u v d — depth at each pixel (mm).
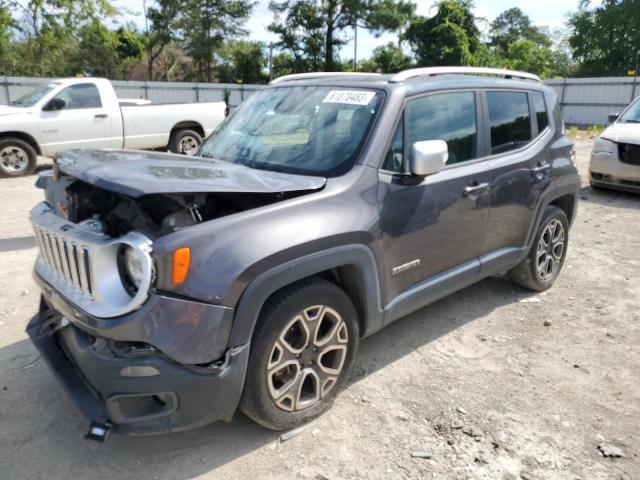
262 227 2641
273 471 2721
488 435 2992
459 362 3766
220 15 43000
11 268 5418
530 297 4891
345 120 3430
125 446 2900
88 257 2506
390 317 3391
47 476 2678
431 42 41406
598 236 6828
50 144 10867
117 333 2387
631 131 8797
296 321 2811
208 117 12930
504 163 4113
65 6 36125
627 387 3475
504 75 4527
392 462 2785
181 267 2379
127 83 30266
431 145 3133
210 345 2457
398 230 3273
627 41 44312
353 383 3486
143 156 3129
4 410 3174
